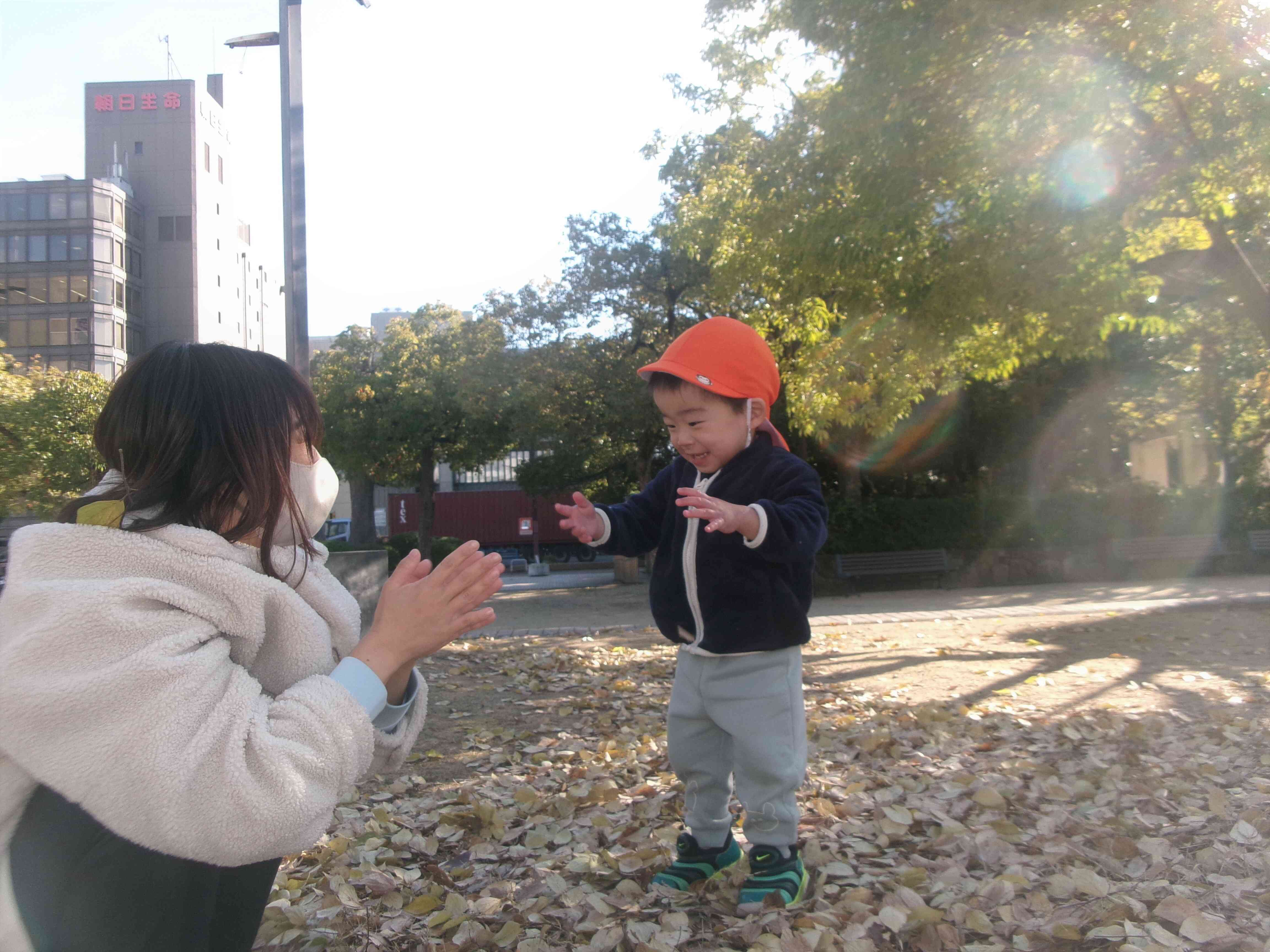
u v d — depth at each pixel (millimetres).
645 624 9883
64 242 45125
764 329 12289
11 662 962
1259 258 10219
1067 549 16281
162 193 50281
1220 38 7461
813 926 2275
